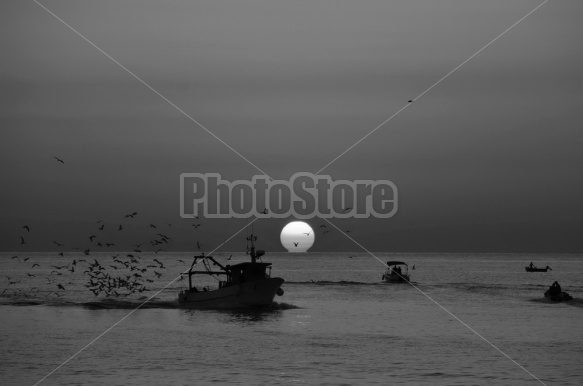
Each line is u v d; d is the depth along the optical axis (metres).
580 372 45.00
